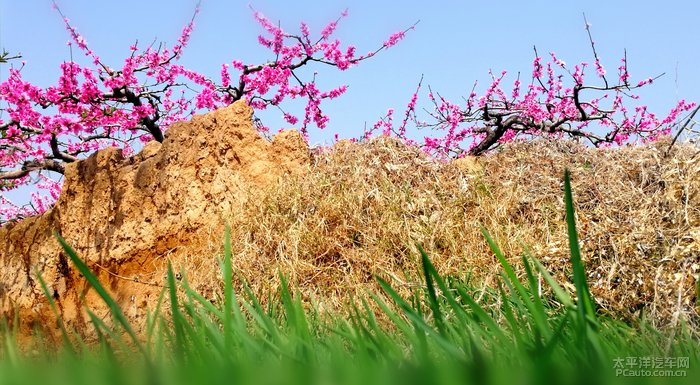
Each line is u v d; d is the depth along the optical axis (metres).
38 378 0.59
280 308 3.89
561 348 1.06
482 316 1.14
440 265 4.75
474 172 6.36
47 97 8.59
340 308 4.40
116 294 6.21
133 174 6.81
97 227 6.73
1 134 8.72
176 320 0.94
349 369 0.53
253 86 9.95
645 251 3.69
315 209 5.71
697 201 4.16
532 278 1.10
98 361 0.96
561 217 5.22
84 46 9.06
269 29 10.30
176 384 0.54
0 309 6.79
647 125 11.29
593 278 3.67
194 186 6.42
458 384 0.49
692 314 2.97
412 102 11.97
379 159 6.34
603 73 10.89
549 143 6.71
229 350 0.94
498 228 5.13
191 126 6.76
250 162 6.57
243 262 5.26
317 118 10.92
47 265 6.76
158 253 6.30
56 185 12.48
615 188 5.37
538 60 11.43
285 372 0.52
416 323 1.01
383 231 5.26
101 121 9.20
